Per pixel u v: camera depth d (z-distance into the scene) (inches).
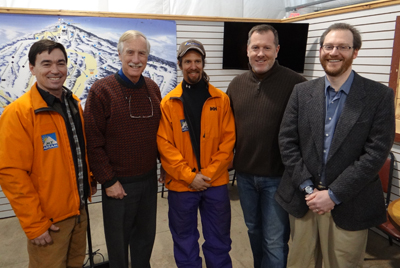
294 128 64.1
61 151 59.7
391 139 53.9
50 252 60.4
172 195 75.5
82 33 124.0
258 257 82.1
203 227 79.0
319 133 59.1
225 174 76.5
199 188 71.2
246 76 76.0
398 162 101.9
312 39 135.0
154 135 70.3
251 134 72.1
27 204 55.1
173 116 71.2
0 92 117.3
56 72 56.6
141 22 131.0
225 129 74.8
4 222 123.1
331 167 57.6
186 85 72.7
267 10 161.5
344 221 58.2
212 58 146.2
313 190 60.1
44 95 57.6
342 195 55.1
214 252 78.0
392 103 54.1
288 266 70.2
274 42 69.9
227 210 76.8
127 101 65.3
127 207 69.2
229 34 137.6
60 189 59.7
